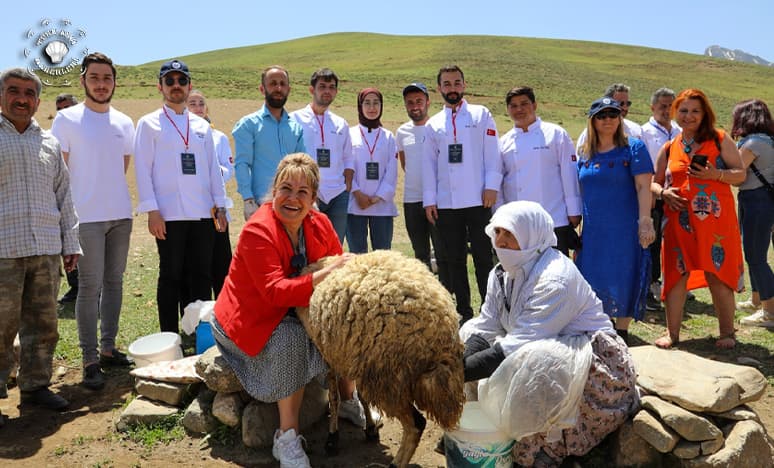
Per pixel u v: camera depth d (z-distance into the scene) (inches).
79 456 166.4
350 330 139.7
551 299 149.7
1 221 179.8
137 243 453.7
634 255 228.8
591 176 233.5
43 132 191.6
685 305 307.4
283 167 159.9
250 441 168.4
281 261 160.4
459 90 266.4
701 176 225.8
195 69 1800.0
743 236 261.7
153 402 187.2
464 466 147.6
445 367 137.3
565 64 2502.5
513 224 154.9
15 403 199.5
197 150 236.5
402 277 140.7
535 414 143.1
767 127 249.9
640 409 151.6
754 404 190.5
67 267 199.5
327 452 166.2
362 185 312.2
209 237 242.7
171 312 235.5
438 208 269.6
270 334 159.0
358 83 1733.5
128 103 1080.8
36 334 193.8
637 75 2391.7
